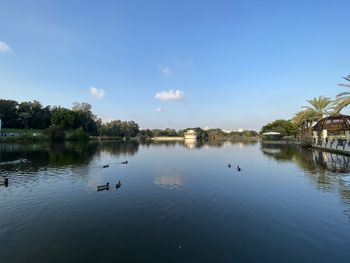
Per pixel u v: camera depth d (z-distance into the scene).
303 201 18.33
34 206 17.50
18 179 26.16
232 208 16.98
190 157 48.81
